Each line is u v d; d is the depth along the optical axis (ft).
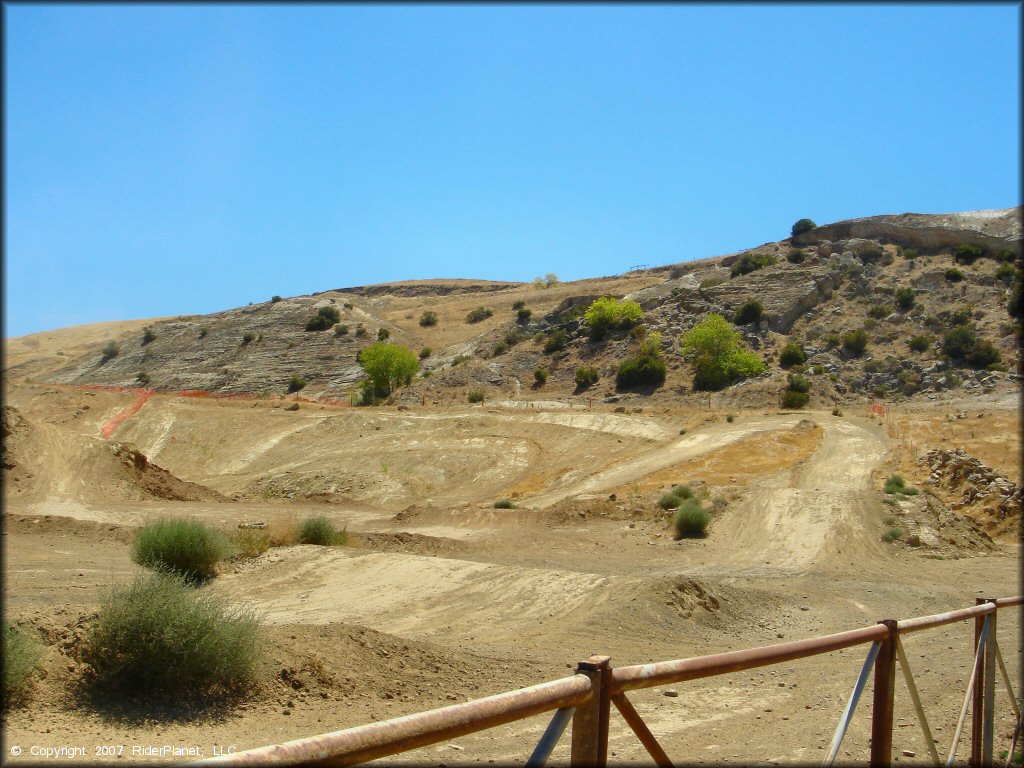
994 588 78.02
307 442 214.07
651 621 52.70
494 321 428.56
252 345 405.18
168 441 220.64
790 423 192.95
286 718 28.84
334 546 74.69
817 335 303.07
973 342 268.00
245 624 31.65
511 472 183.11
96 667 28.99
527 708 10.49
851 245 359.66
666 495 126.11
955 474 132.26
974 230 346.13
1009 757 26.37
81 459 126.72
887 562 93.50
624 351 309.83
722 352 275.18
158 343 433.07
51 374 433.48
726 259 404.77
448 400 297.94
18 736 23.86
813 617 60.49
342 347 391.04
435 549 87.81
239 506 126.31
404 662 36.24
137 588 31.30
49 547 72.13
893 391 257.55
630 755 26.12
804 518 109.19
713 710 33.06
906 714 34.01
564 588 59.52
